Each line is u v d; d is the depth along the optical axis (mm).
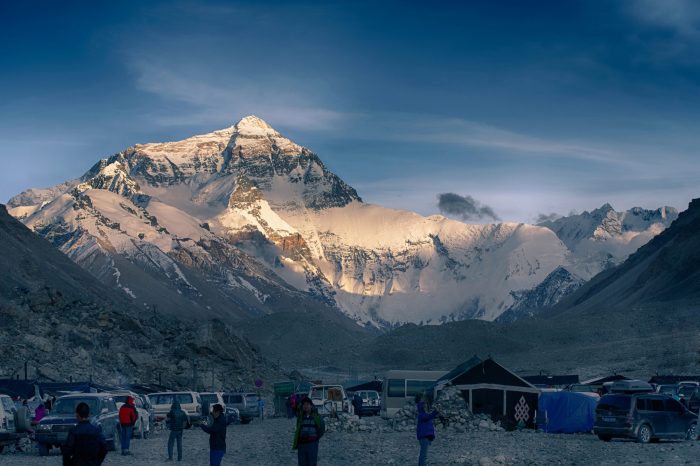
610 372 155250
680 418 51312
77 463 27797
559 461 41281
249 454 48375
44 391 74375
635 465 38219
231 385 122875
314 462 32094
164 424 70375
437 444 52250
